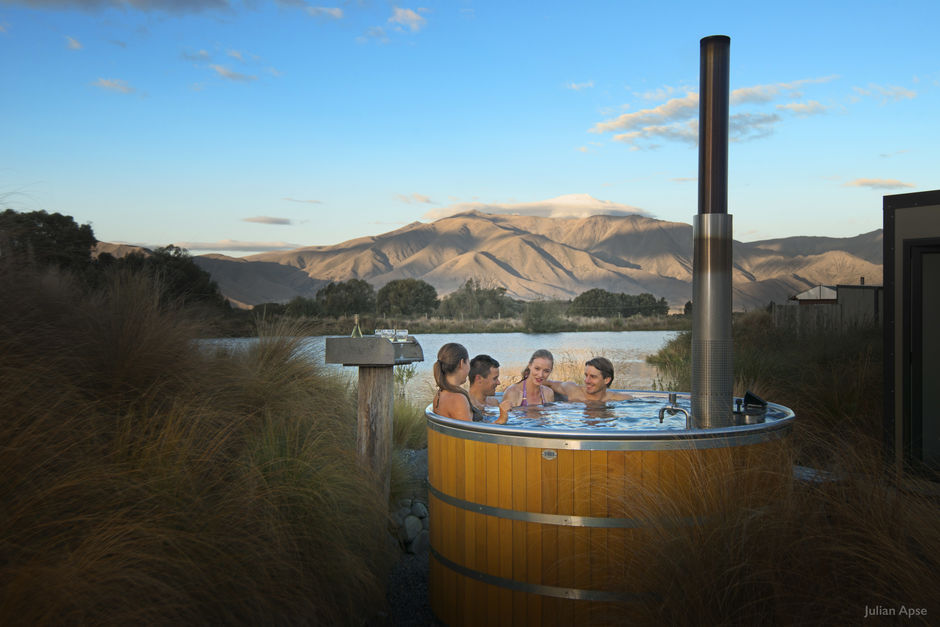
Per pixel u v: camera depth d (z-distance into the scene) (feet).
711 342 10.49
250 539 9.04
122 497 8.19
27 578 6.26
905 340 16.19
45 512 7.32
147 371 12.40
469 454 10.61
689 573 8.27
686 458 9.43
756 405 11.05
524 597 9.98
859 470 10.11
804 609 7.65
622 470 9.45
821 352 31.07
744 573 8.05
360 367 14.30
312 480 11.34
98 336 12.57
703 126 10.53
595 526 9.51
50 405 9.11
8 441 7.77
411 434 22.25
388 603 12.22
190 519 8.71
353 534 11.60
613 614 9.39
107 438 9.83
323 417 15.01
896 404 16.40
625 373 42.24
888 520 8.45
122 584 6.95
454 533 10.96
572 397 16.99
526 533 9.94
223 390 13.87
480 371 15.37
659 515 8.98
